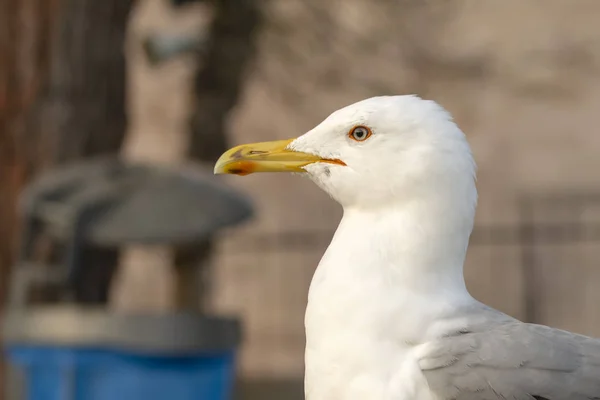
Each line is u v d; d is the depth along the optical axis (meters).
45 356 7.32
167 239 8.30
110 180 8.64
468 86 26.98
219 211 8.50
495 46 27.19
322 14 19.75
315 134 4.96
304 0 19.36
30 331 7.34
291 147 5.02
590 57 27.45
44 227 8.96
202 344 7.46
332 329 4.47
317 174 4.93
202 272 11.91
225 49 14.41
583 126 27.22
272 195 26.47
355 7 21.44
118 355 7.29
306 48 20.23
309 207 26.33
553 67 27.47
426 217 4.60
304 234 25.56
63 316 7.26
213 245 12.24
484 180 26.97
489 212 26.62
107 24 11.72
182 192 8.55
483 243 24.55
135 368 7.31
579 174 26.75
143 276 25.19
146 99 26.33
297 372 22.64
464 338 4.31
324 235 25.53
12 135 11.17
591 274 24.23
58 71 11.43
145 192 8.52
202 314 7.51
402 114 4.73
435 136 4.68
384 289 4.48
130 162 8.87
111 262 11.06
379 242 4.59
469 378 4.18
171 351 7.36
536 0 27.81
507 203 26.64
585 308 24.02
